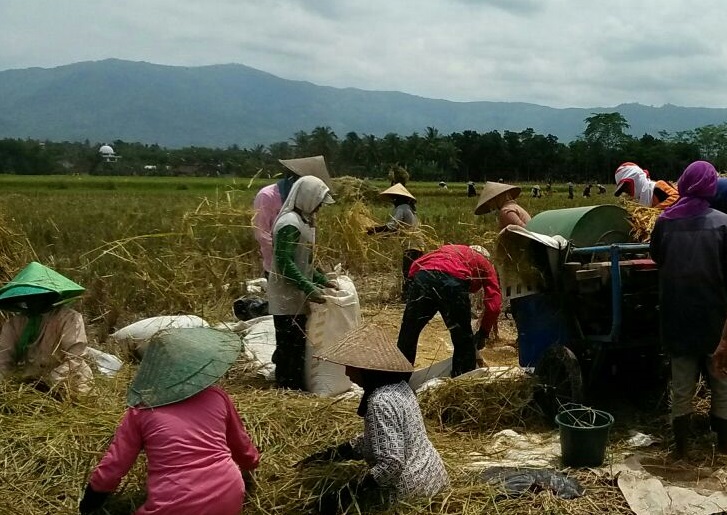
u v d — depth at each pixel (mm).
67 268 10328
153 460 3324
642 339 5375
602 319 5453
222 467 3385
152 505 3260
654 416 5414
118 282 9297
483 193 7293
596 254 5562
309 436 4828
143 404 3381
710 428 5102
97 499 3457
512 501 3885
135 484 4016
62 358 5215
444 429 5195
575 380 5020
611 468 4293
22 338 5164
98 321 8484
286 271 5949
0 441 4457
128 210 24422
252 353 6820
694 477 4387
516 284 5766
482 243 7992
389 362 3777
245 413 5016
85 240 14383
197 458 3336
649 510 3879
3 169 100188
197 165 104500
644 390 5809
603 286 5211
